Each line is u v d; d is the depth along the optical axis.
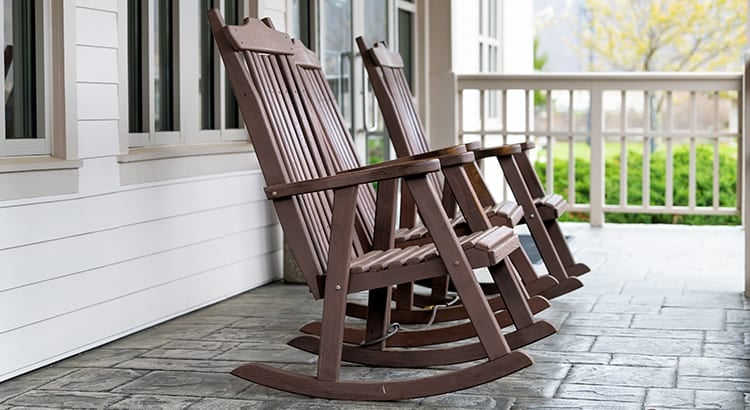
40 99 3.94
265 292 5.48
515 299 3.81
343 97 6.79
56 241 3.93
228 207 5.28
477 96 9.66
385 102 4.83
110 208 4.26
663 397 3.31
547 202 5.26
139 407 3.31
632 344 4.09
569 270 5.30
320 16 6.41
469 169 4.96
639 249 6.89
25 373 3.77
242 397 3.41
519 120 11.66
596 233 7.78
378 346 3.87
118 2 4.28
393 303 5.17
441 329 4.06
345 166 4.30
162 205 4.66
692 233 7.75
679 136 8.02
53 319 3.92
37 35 3.92
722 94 19.05
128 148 4.45
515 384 3.50
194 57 5.02
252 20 3.91
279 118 3.80
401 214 4.80
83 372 3.79
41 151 3.91
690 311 4.76
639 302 5.00
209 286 5.08
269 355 4.02
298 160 3.81
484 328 3.31
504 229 3.80
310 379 3.40
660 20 18.08
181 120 4.93
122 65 4.32
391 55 5.21
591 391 3.39
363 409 3.26
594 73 8.04
